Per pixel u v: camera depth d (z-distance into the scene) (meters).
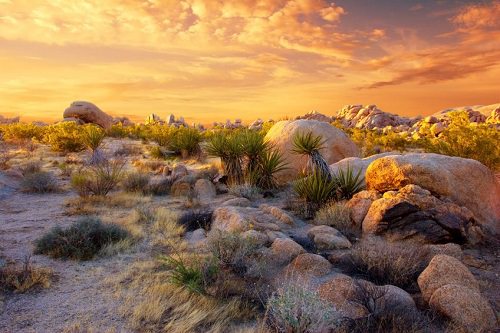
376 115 80.25
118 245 6.86
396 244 6.68
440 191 7.65
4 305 4.83
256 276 5.57
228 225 7.66
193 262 5.82
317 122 14.77
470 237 6.89
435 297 4.62
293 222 8.43
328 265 5.76
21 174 14.56
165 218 8.82
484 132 15.36
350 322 4.29
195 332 4.27
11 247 7.02
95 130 19.23
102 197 11.00
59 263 6.27
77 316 4.59
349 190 9.78
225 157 13.12
